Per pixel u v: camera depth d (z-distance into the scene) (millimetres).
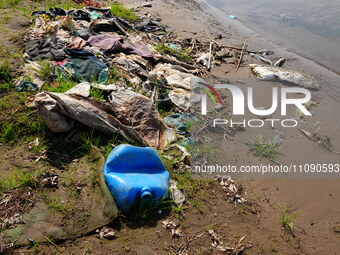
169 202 1300
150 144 1538
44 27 2369
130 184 1211
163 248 1145
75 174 1332
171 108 1878
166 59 2361
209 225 1255
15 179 1287
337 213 1379
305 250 1213
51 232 1117
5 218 1139
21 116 1566
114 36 2389
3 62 1891
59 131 1448
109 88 1685
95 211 1194
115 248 1114
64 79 1816
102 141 1486
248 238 1229
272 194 1451
